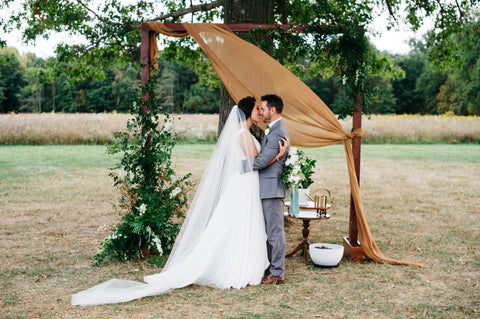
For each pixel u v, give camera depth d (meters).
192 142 21.25
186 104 52.19
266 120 4.07
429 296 3.60
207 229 3.89
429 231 6.14
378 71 9.18
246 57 4.79
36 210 7.17
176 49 9.20
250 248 3.87
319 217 4.56
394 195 9.24
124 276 4.10
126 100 51.75
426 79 53.78
